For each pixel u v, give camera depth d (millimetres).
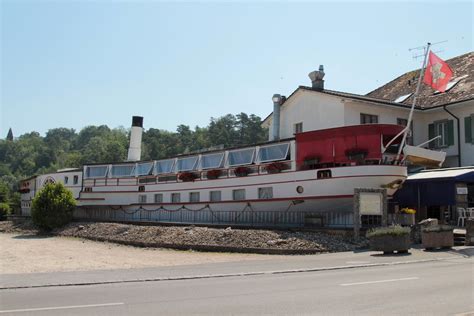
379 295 9844
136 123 46594
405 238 18484
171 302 9578
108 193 40750
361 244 20953
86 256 23922
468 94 31828
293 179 26172
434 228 19328
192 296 10242
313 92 33656
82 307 9156
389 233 18453
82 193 42469
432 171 28906
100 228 36406
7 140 180250
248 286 11547
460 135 31812
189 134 136375
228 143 120312
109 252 25891
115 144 134375
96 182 41750
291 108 35938
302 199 25672
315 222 25031
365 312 8328
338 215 24453
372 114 32281
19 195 63000
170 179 35438
